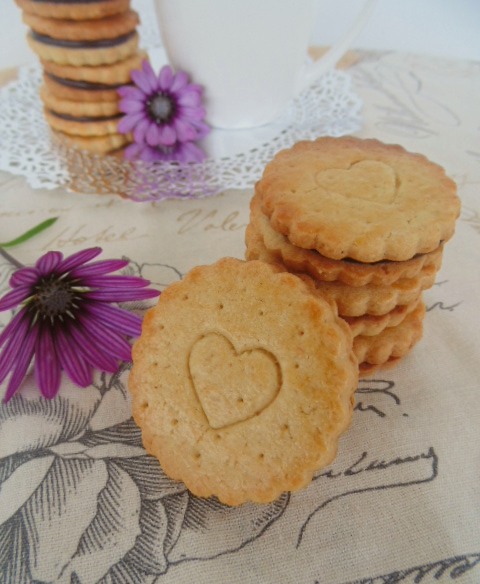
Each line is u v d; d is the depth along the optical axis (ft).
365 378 0.58
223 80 0.85
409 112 0.99
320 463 0.45
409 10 1.48
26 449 0.51
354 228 0.53
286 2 0.77
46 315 0.59
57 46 0.82
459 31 1.38
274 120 0.96
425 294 0.67
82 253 0.65
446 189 0.58
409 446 0.52
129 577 0.43
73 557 0.44
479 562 0.44
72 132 0.89
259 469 0.45
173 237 0.76
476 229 0.76
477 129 0.95
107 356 0.58
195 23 0.79
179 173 0.85
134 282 0.63
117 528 0.46
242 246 0.74
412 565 0.44
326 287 0.55
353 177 0.59
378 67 1.14
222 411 0.47
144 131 0.85
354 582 0.43
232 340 0.49
